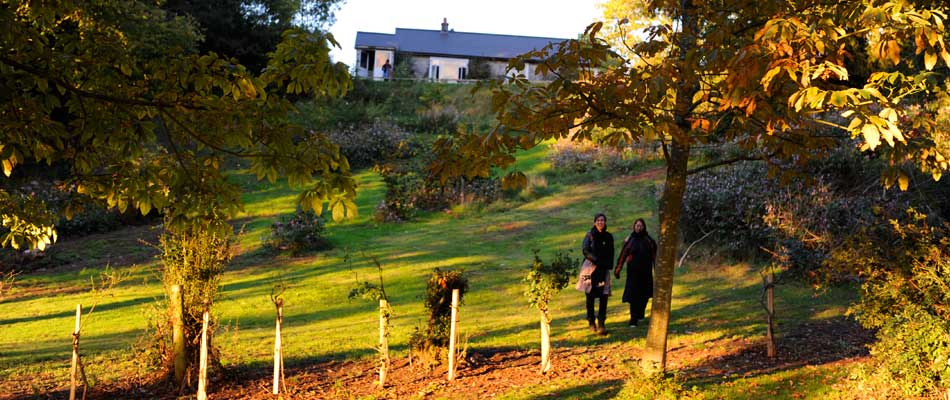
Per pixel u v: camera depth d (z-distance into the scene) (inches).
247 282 700.7
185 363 360.5
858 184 671.8
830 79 254.8
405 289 645.9
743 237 663.1
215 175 238.8
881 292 295.0
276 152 216.2
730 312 494.0
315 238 846.5
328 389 350.9
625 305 553.3
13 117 207.8
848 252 331.3
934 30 201.0
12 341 503.8
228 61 224.2
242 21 1884.8
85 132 219.0
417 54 2652.6
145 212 233.3
